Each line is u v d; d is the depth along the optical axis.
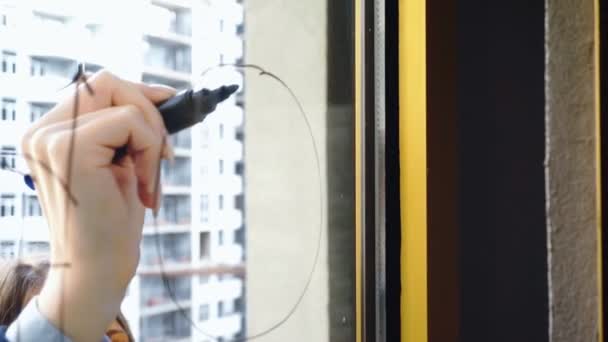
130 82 0.50
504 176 0.53
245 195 0.56
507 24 0.54
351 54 0.56
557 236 0.52
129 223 0.49
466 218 0.52
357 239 0.55
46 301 0.46
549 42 0.53
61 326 0.46
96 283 0.47
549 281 0.53
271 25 0.58
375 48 0.54
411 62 0.52
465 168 0.52
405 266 0.52
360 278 0.54
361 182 0.54
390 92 0.53
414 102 0.52
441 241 0.51
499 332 0.53
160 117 0.51
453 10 0.52
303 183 0.58
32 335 0.45
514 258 0.53
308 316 0.57
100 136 0.48
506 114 0.53
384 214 0.53
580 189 0.52
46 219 0.46
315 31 0.58
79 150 0.47
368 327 0.54
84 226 0.47
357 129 0.55
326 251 0.57
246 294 0.55
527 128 0.54
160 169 0.51
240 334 0.55
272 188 0.58
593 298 0.51
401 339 0.52
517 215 0.53
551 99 0.53
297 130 0.58
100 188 0.48
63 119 0.47
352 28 0.56
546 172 0.53
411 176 0.52
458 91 0.52
